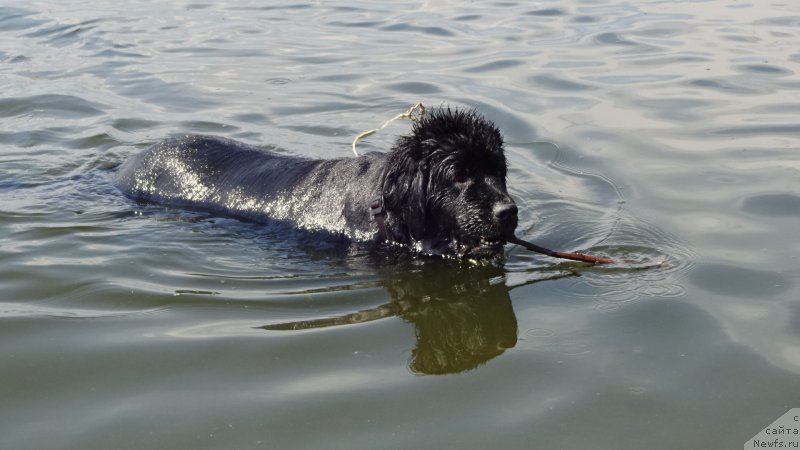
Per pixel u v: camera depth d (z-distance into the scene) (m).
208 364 4.48
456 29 13.66
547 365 4.48
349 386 4.27
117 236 6.52
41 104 10.26
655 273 5.68
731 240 6.18
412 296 5.48
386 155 6.72
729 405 4.07
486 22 14.12
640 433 3.85
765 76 10.59
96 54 12.58
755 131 8.69
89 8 15.90
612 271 5.75
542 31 13.37
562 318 5.05
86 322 4.98
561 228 6.60
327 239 6.59
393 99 10.24
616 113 9.41
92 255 6.08
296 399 4.13
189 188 7.44
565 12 14.75
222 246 6.39
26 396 4.18
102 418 3.98
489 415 4.00
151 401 4.12
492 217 5.87
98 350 4.62
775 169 7.61
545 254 5.93
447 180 6.07
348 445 3.76
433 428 3.89
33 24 14.53
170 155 7.68
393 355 4.64
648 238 6.30
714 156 8.04
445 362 4.55
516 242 5.93
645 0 15.74
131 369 4.43
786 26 13.20
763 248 6.01
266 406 4.07
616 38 12.77
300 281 5.73
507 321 5.06
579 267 5.88
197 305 5.25
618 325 4.92
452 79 10.89
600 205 7.04
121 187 7.76
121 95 10.64
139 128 9.54
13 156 8.66
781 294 5.28
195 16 15.16
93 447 3.75
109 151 8.85
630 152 8.25
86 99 10.45
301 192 6.93
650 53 11.87
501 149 6.22
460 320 5.09
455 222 6.08
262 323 5.02
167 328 4.91
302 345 4.72
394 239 6.35
